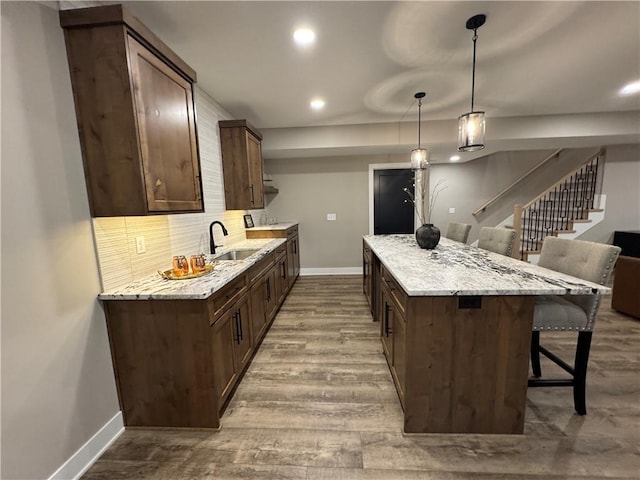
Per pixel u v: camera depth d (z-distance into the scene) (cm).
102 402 158
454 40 204
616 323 294
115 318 164
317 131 412
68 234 139
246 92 289
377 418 174
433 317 150
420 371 155
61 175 136
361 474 138
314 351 257
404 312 158
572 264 177
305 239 535
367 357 245
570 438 156
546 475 135
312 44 205
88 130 146
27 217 120
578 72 258
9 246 113
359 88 283
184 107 190
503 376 153
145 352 166
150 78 156
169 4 160
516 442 154
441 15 175
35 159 124
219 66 235
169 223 226
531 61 236
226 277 187
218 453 153
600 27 191
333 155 503
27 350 120
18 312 116
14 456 115
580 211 505
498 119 389
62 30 138
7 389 113
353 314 342
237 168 330
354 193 518
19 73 118
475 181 611
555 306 162
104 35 138
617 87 293
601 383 200
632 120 374
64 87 138
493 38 201
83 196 148
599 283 156
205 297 156
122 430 171
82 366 146
